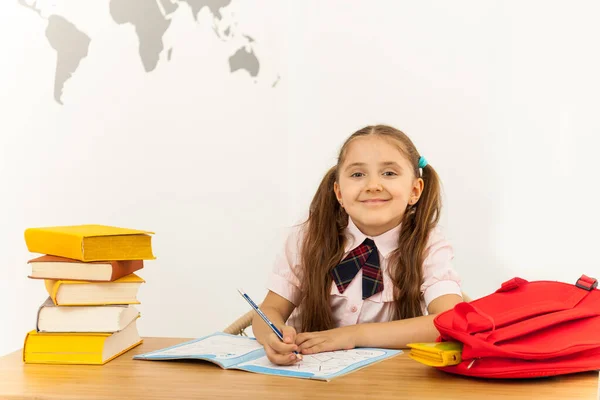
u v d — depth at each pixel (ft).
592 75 7.59
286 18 8.29
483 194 7.91
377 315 4.66
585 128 7.63
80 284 3.46
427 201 4.79
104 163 8.53
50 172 8.56
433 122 8.02
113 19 8.46
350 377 3.07
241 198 8.41
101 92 8.50
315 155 8.27
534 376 2.96
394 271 4.65
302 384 2.95
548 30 7.70
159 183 8.48
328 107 8.24
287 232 8.33
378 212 4.46
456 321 3.15
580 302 3.31
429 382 2.97
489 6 7.85
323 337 3.71
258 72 8.34
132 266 3.73
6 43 8.57
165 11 8.41
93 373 3.22
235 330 4.86
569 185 7.68
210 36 8.38
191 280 8.50
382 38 8.11
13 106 8.59
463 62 7.93
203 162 8.45
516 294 3.48
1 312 8.52
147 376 3.14
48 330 3.45
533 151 7.77
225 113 8.40
